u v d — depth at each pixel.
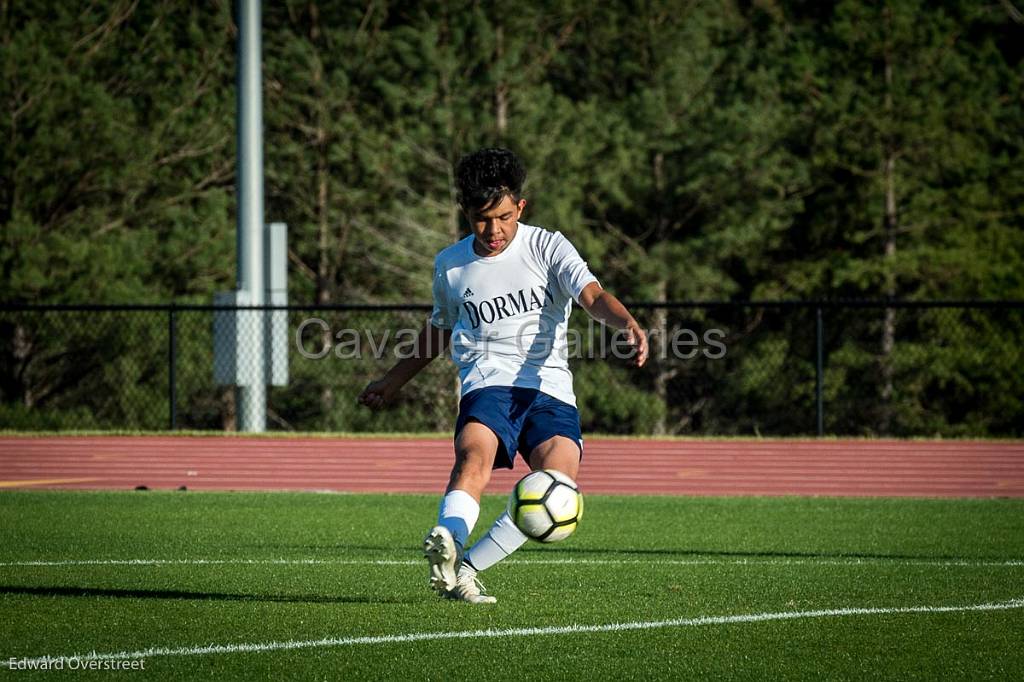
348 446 62.72
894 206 119.62
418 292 113.44
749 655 18.31
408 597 22.78
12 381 103.88
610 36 125.62
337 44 120.00
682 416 117.94
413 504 39.28
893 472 52.00
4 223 106.75
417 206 114.38
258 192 73.06
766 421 113.38
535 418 20.14
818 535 32.06
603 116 118.50
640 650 18.58
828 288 117.56
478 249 19.92
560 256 19.67
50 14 113.62
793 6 136.25
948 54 118.50
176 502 39.47
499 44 118.94
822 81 119.88
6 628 19.97
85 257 103.19
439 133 113.88
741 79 122.38
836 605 22.08
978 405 107.94
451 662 17.80
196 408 105.81
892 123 115.88
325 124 118.19
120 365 103.88
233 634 19.53
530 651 18.47
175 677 16.95
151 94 117.25
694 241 116.81
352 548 29.33
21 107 106.50
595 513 36.94
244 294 72.62
